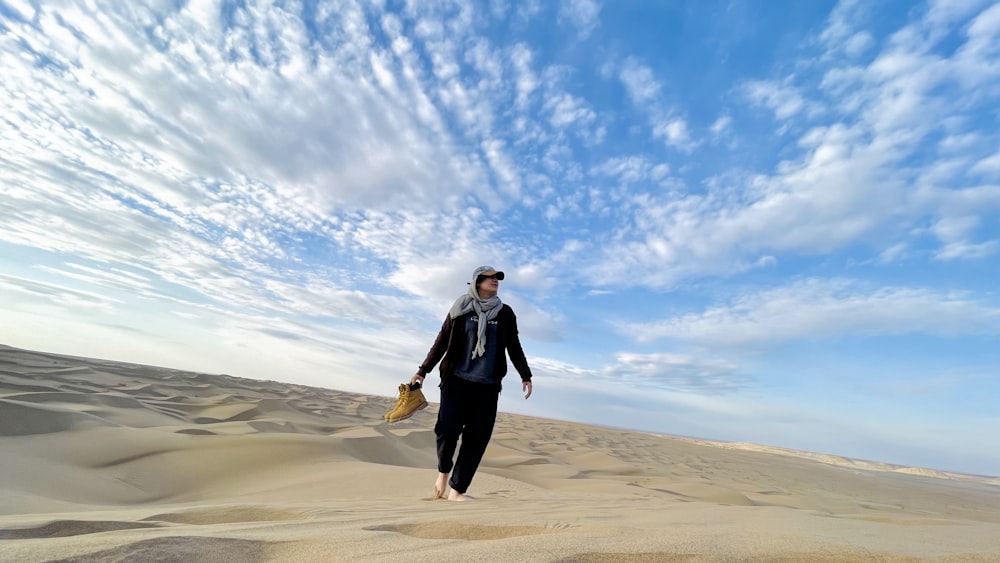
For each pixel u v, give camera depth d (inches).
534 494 152.7
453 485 120.7
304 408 449.4
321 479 177.6
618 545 52.1
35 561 43.8
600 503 110.2
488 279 126.5
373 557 47.6
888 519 97.3
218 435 236.8
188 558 47.9
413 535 66.6
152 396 384.5
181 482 184.4
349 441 245.6
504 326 126.0
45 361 443.8
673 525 68.7
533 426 666.2
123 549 48.2
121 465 185.0
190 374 596.7
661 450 571.5
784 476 450.0
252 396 475.8
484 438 122.6
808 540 55.5
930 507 345.7
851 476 535.5
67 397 275.7
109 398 297.9
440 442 123.0
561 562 46.4
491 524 70.2
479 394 123.5
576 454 394.9
